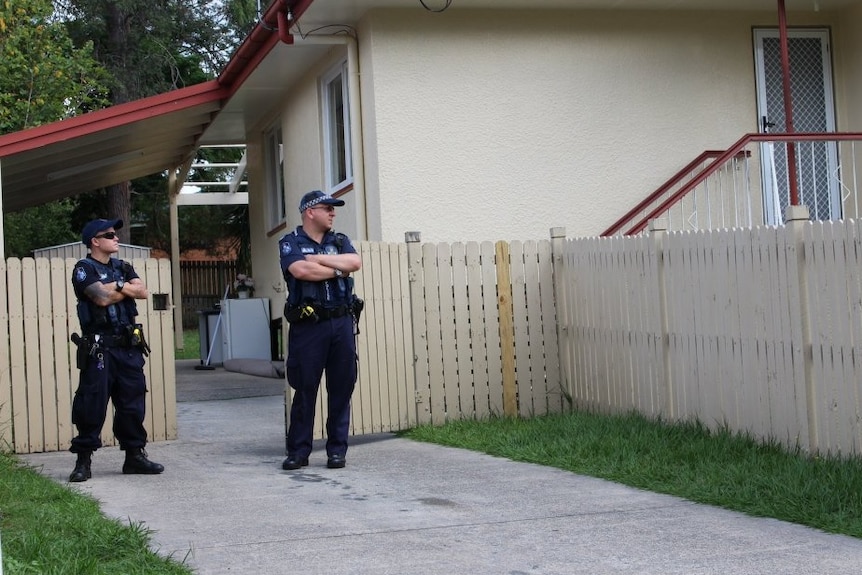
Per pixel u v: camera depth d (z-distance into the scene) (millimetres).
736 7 12008
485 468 7219
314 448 8539
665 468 6602
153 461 7902
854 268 6199
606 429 8016
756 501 5645
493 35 11359
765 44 12266
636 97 11781
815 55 12461
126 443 7277
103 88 22219
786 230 6773
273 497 6379
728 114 12078
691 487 6074
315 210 7562
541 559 4730
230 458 8078
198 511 5949
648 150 11789
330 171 12672
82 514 5500
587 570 4535
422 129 11125
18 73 19984
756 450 6898
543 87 11492
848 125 12438
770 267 6961
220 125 16297
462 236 11195
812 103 12430
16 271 8367
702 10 12023
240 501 6258
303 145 13555
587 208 11570
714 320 7621
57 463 7918
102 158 13977
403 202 11047
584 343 9398
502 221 11320
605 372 9094
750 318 7207
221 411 11094
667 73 11891
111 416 8781
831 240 6395
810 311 6613
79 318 7164
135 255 16703
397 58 11055
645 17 11844
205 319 17672
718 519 5445
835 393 6410
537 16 11500
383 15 11008
